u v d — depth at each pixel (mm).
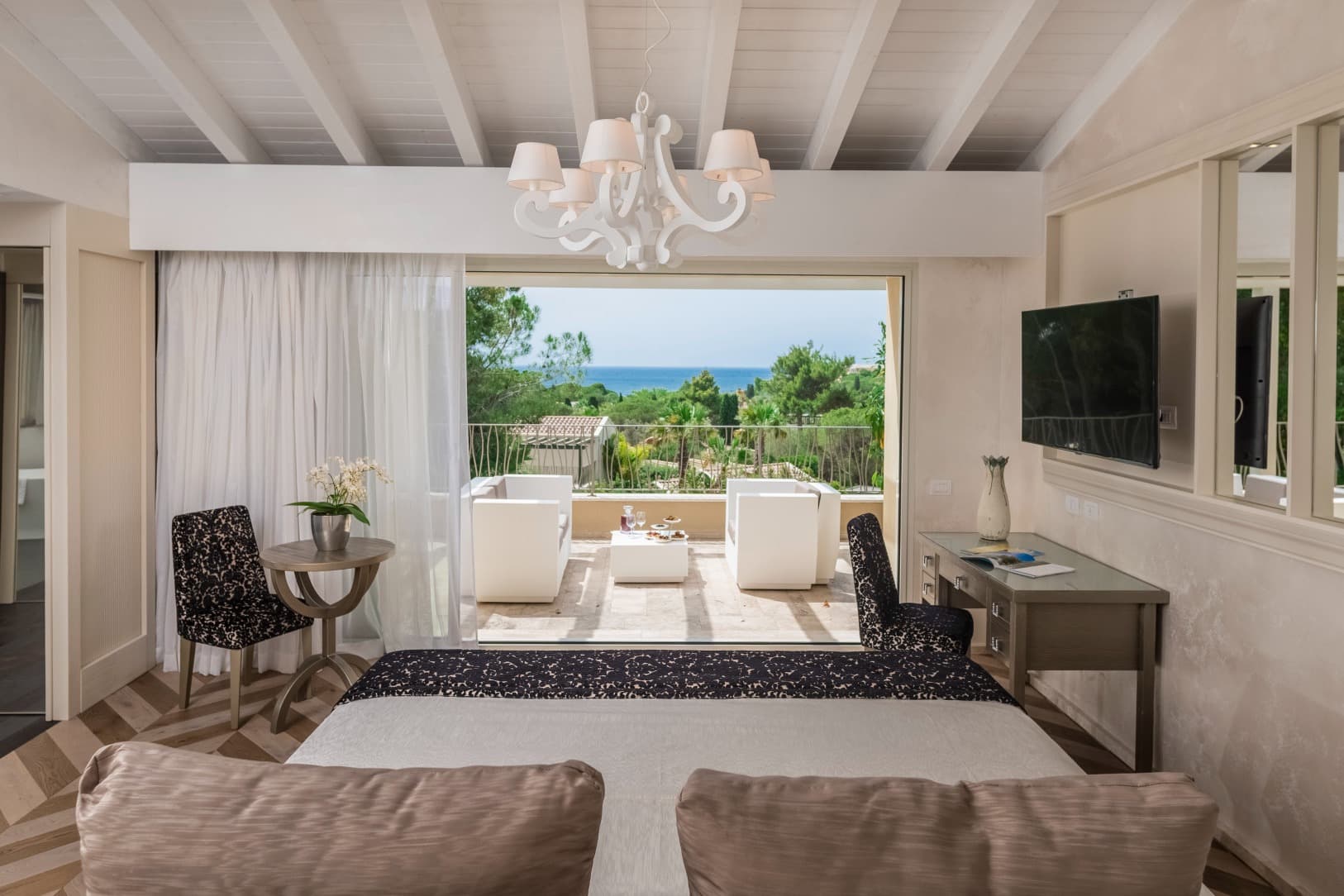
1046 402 4230
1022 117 4410
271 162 4809
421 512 4922
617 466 9297
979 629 5285
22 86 3742
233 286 4754
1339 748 2584
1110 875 1088
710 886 1128
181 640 4180
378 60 4043
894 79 4180
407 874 1099
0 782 3459
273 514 4801
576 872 1145
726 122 4516
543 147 2680
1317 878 2670
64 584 4062
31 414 4062
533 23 3812
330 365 4816
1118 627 3480
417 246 4551
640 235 2791
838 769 2148
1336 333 2658
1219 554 3145
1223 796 3121
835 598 6352
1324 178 2695
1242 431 3131
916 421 5125
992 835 1128
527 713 2473
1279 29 2846
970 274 5090
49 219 4023
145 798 1181
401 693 2643
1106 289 4082
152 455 4750
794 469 9070
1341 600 2576
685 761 2178
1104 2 3604
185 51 3947
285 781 1201
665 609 6027
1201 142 3195
